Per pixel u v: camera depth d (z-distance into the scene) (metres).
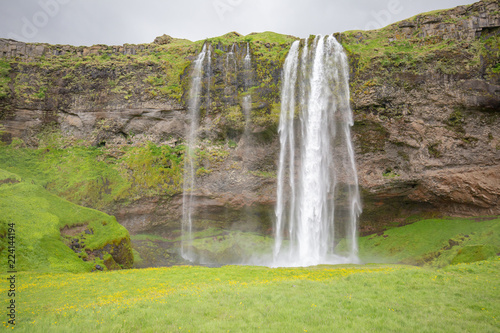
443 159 56.34
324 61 62.75
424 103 56.88
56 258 41.06
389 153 60.03
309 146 62.44
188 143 69.19
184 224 66.31
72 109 73.62
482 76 54.53
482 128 54.59
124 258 49.25
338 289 21.45
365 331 14.17
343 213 64.75
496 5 57.56
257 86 65.75
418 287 21.39
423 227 58.25
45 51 80.00
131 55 77.44
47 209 50.94
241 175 65.06
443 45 58.78
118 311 17.36
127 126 71.56
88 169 67.31
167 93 69.88
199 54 70.88
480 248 38.94
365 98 58.19
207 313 16.92
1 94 71.94
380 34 65.25
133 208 63.69
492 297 19.17
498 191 52.50
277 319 15.86
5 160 67.69
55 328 14.80
